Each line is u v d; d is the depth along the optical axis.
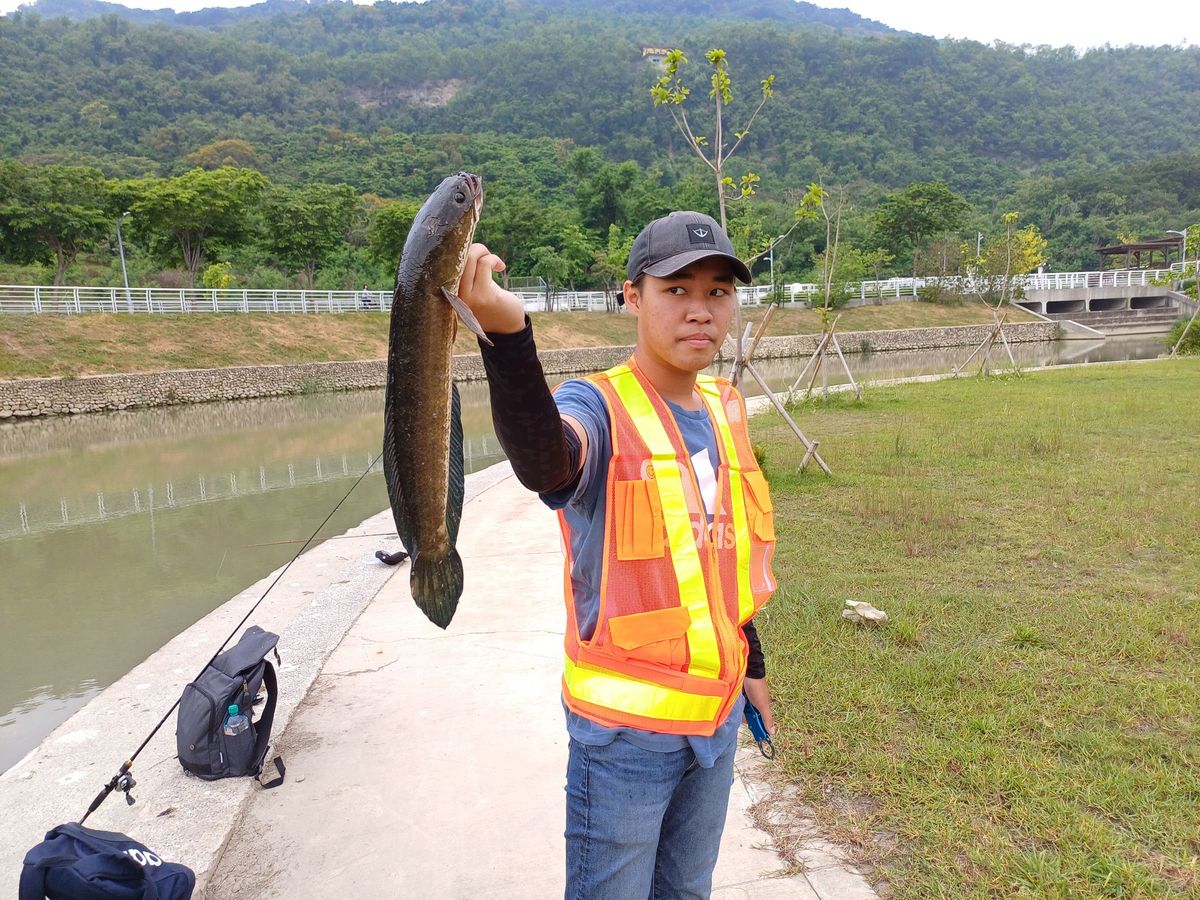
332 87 157.12
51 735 4.08
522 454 1.39
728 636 1.70
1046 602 5.28
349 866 3.02
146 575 8.63
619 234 57.00
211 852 3.07
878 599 5.36
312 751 3.83
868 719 3.82
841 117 144.12
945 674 4.22
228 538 9.98
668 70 9.20
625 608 1.62
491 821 3.26
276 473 14.32
